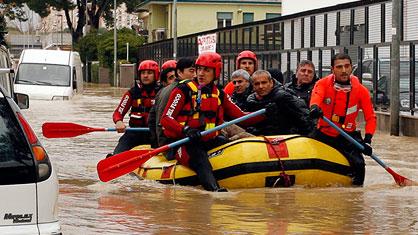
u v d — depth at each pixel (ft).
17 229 24.86
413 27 91.09
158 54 249.75
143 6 309.42
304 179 48.52
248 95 54.44
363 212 40.47
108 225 36.32
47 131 56.75
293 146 48.65
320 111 48.01
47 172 25.44
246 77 54.60
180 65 50.14
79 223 36.70
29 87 150.10
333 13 111.55
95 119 108.58
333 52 111.65
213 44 124.88
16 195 24.86
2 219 24.77
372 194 46.62
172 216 38.75
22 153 25.07
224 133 50.44
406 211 40.88
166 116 47.83
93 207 41.06
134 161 47.19
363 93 49.49
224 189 46.62
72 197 44.42
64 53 157.99
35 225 25.12
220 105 48.91
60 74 154.10
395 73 88.94
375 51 98.94
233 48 161.27
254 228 36.01
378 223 37.58
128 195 45.29
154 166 51.11
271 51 137.39
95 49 338.95
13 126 25.40
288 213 39.91
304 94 58.03
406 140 83.46
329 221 37.99
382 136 88.38
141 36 322.75
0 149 24.91
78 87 170.19
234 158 47.67
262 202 43.09
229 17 283.79
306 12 120.78
